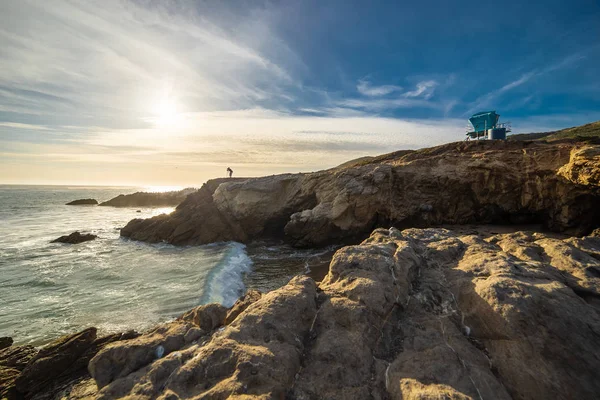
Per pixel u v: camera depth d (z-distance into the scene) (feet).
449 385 15.31
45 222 168.14
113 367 18.39
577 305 18.47
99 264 77.15
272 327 18.65
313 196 110.01
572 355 16.21
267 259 83.76
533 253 27.12
